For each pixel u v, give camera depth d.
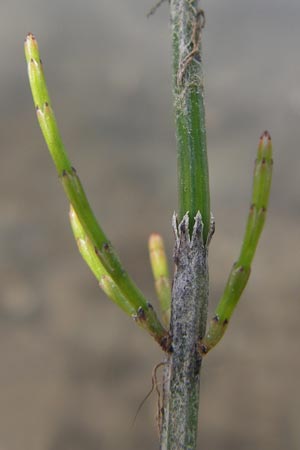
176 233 0.17
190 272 0.17
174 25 0.17
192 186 0.17
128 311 0.17
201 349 0.16
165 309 0.18
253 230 0.17
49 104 0.17
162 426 0.17
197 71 0.17
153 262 0.18
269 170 0.17
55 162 0.17
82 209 0.17
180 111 0.17
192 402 0.16
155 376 0.17
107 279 0.17
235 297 0.16
